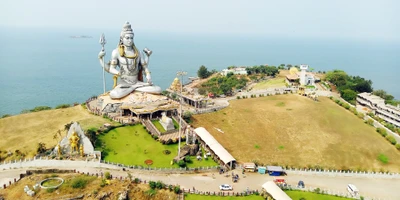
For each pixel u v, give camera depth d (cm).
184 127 10175
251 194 7500
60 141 8256
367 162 9331
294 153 9525
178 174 8112
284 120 11338
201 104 12406
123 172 7875
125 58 11144
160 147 9062
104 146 8738
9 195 6831
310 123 11194
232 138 10144
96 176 7475
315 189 7812
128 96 11044
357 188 8150
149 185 7338
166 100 11312
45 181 7219
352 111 12550
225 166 8619
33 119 10169
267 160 9125
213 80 19912
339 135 10569
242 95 14862
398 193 8025
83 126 9419
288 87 16075
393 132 11319
